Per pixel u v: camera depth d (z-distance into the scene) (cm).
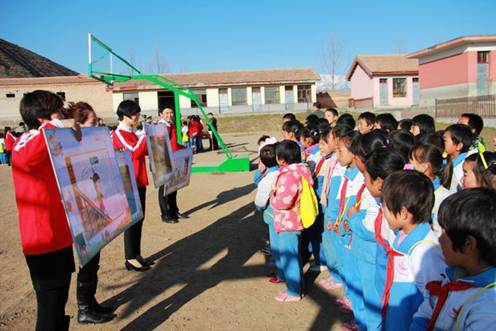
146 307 438
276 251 467
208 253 592
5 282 525
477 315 174
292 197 411
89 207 309
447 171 346
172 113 736
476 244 177
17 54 5412
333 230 412
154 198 978
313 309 417
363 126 580
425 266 230
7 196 1137
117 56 1350
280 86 4328
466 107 2344
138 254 540
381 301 285
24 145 287
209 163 1672
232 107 4303
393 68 3931
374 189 296
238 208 845
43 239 299
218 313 417
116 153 395
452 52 2930
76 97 4306
